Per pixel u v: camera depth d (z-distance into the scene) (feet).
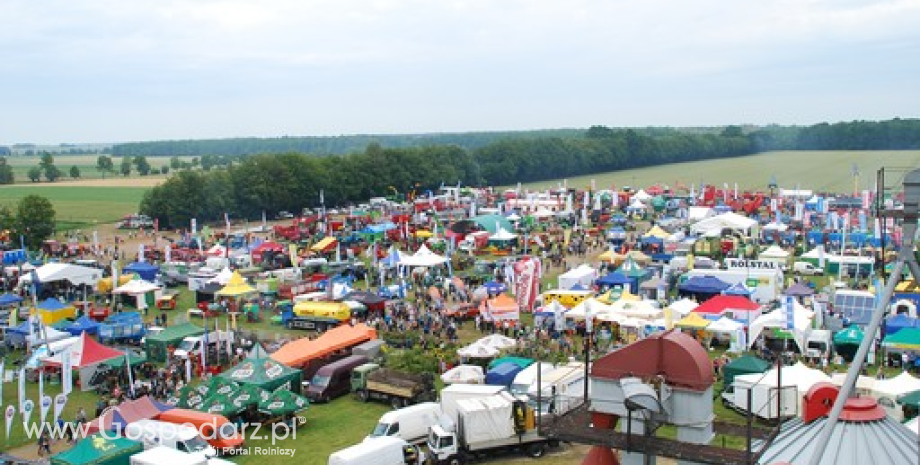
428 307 213.05
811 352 157.58
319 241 331.36
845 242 285.84
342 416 136.67
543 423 63.62
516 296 200.85
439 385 151.84
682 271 252.21
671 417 57.88
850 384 55.06
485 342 163.22
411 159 628.28
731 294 202.39
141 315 218.59
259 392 130.82
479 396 116.88
